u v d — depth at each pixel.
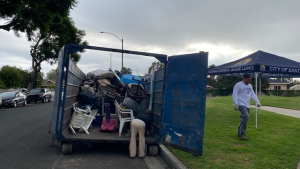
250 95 7.15
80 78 9.47
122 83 9.41
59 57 7.49
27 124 11.37
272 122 9.45
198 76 5.76
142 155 6.33
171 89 6.42
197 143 5.62
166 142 6.33
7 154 6.30
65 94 6.28
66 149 6.30
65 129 6.83
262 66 8.94
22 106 23.66
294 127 8.51
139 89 8.55
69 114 7.25
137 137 6.90
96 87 9.62
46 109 19.62
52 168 5.30
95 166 5.56
